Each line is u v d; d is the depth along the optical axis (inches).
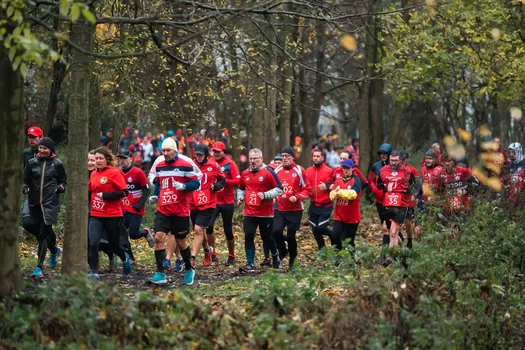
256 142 1334.9
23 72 390.3
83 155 558.9
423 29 1111.0
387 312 465.7
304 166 1768.0
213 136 1338.6
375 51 1379.2
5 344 385.7
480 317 490.9
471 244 600.4
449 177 797.9
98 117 1097.4
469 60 1095.0
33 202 733.9
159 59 1000.2
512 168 800.3
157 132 1390.3
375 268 510.0
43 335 397.1
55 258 784.3
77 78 550.0
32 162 735.7
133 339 406.9
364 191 1472.7
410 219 832.9
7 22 406.9
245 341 428.5
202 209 834.8
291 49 1196.5
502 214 702.5
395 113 1611.7
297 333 430.0
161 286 704.4
